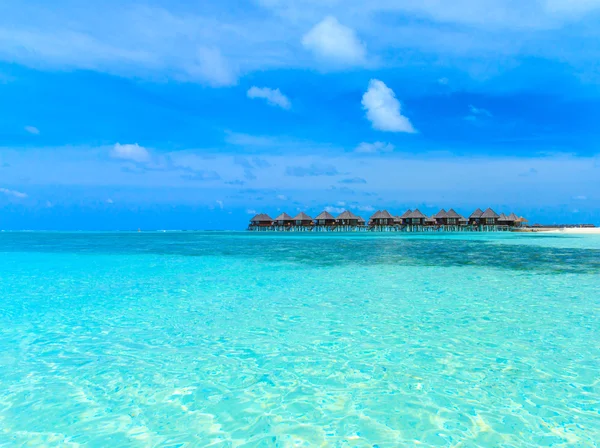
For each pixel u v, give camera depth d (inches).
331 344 200.5
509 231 2315.5
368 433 120.7
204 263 569.6
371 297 314.5
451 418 128.8
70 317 255.3
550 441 115.3
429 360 178.2
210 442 116.0
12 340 208.7
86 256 697.0
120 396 144.9
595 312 261.9
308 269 492.7
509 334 214.5
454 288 352.5
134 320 247.4
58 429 123.2
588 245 959.6
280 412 133.8
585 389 148.3
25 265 548.4
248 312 266.8
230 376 162.6
